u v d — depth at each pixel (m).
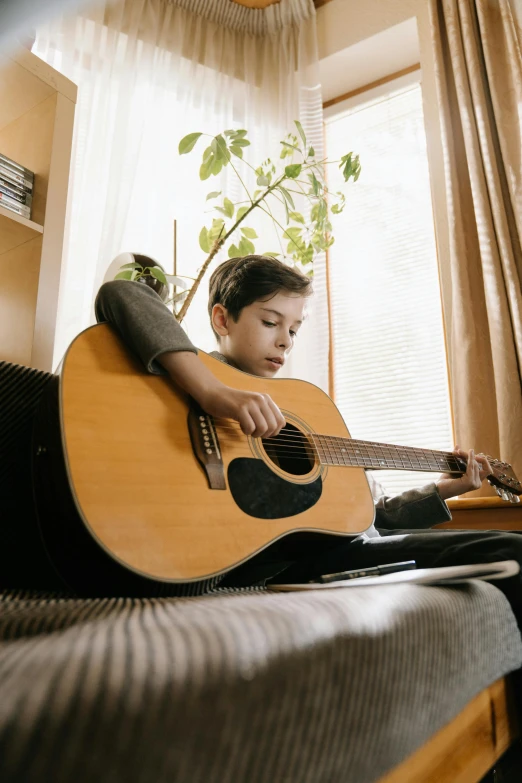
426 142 2.19
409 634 0.40
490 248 1.81
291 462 0.99
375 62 2.54
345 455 1.00
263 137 2.44
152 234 2.12
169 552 0.63
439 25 2.17
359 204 2.54
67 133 1.54
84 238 1.92
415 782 0.41
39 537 0.69
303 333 2.16
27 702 0.19
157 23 2.36
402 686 0.37
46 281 1.41
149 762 0.21
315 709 0.29
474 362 1.76
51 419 0.67
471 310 1.82
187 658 0.25
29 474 0.78
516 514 1.53
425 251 2.34
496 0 2.08
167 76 2.34
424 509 1.17
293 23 2.60
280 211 2.28
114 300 0.79
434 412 2.16
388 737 0.35
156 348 0.73
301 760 0.27
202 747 0.23
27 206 1.45
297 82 2.47
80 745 0.19
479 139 1.95
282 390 1.03
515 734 0.64
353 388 2.35
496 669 0.56
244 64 2.55
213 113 2.41
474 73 1.99
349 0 2.54
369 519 0.92
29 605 0.42
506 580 0.72
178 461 0.70
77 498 0.60
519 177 1.84
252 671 0.26
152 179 2.16
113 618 0.33
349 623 0.35
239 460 0.77
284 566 0.89
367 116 2.63
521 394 1.66
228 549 0.69
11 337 1.39
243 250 1.52
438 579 0.58
